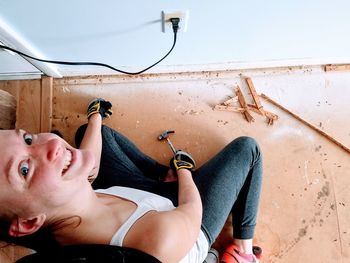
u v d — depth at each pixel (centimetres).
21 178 66
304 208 131
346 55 131
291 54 128
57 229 75
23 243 78
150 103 142
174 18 89
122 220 75
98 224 75
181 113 140
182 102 141
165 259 68
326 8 87
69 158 75
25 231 71
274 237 130
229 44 114
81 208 74
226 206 106
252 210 116
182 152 123
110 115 141
